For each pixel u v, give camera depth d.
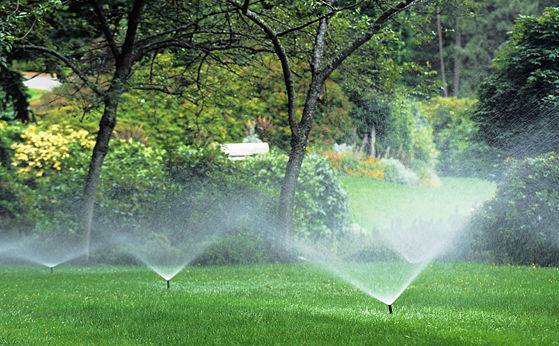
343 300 14.76
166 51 35.53
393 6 25.30
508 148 33.69
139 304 13.97
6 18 20.45
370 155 49.47
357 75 28.95
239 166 29.38
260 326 11.34
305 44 27.53
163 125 40.38
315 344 9.87
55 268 23.05
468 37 77.31
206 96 29.91
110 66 30.89
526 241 23.08
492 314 12.69
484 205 24.20
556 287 16.56
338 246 25.72
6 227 25.80
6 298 15.24
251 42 28.70
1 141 32.44
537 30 32.69
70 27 29.45
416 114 51.38
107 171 28.39
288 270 21.56
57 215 26.08
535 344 9.89
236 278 19.47
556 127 31.92
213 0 26.36
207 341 10.20
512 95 33.56
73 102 33.47
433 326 11.28
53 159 33.09
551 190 23.23
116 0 26.89
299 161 25.47
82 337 10.66
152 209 26.62
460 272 20.08
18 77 28.28
